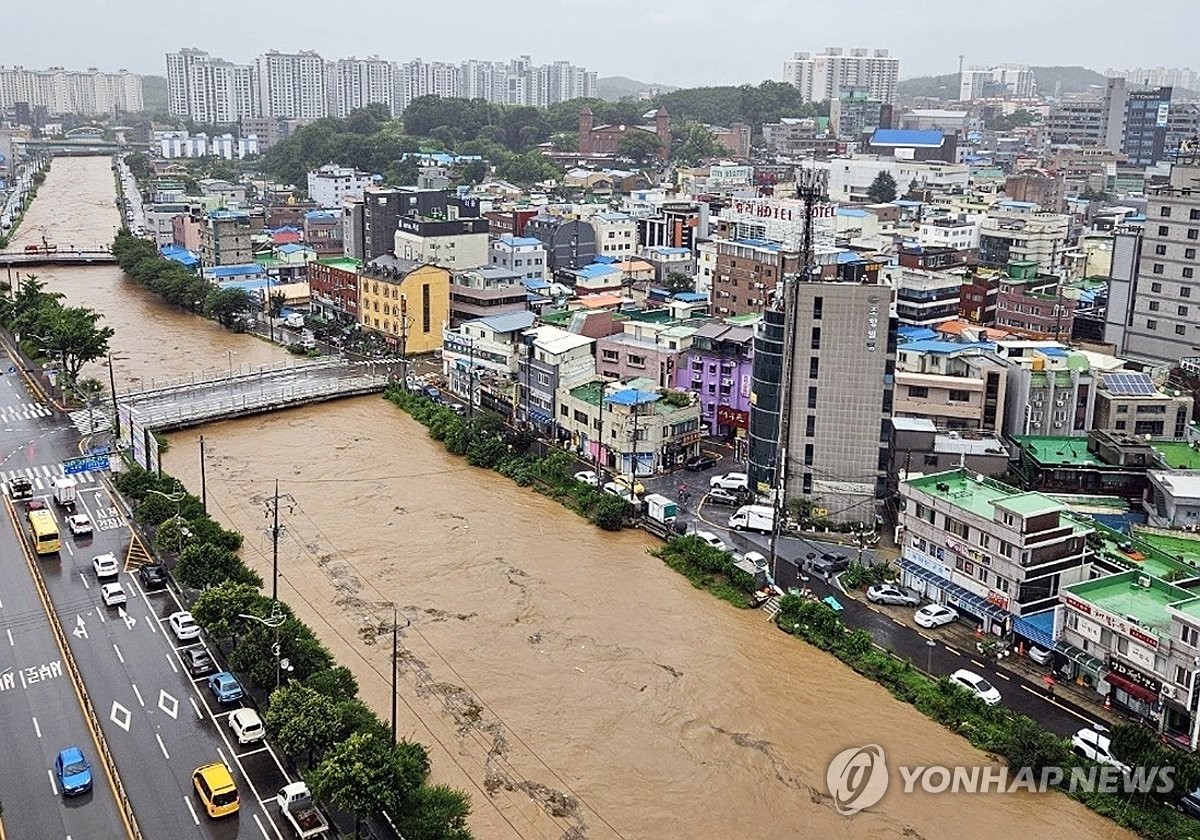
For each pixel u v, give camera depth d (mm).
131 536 109375
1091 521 102438
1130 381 130000
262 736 74812
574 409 137250
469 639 91875
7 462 130000
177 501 107562
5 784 69375
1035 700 82188
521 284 199500
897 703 83250
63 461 130750
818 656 90125
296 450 140750
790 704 83000
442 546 110812
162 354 187250
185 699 80188
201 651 85438
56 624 90812
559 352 142000
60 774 69125
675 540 109062
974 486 101062
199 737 75250
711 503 122250
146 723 76812
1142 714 78812
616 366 151500
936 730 79750
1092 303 193250
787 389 113938
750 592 100375
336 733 69125
